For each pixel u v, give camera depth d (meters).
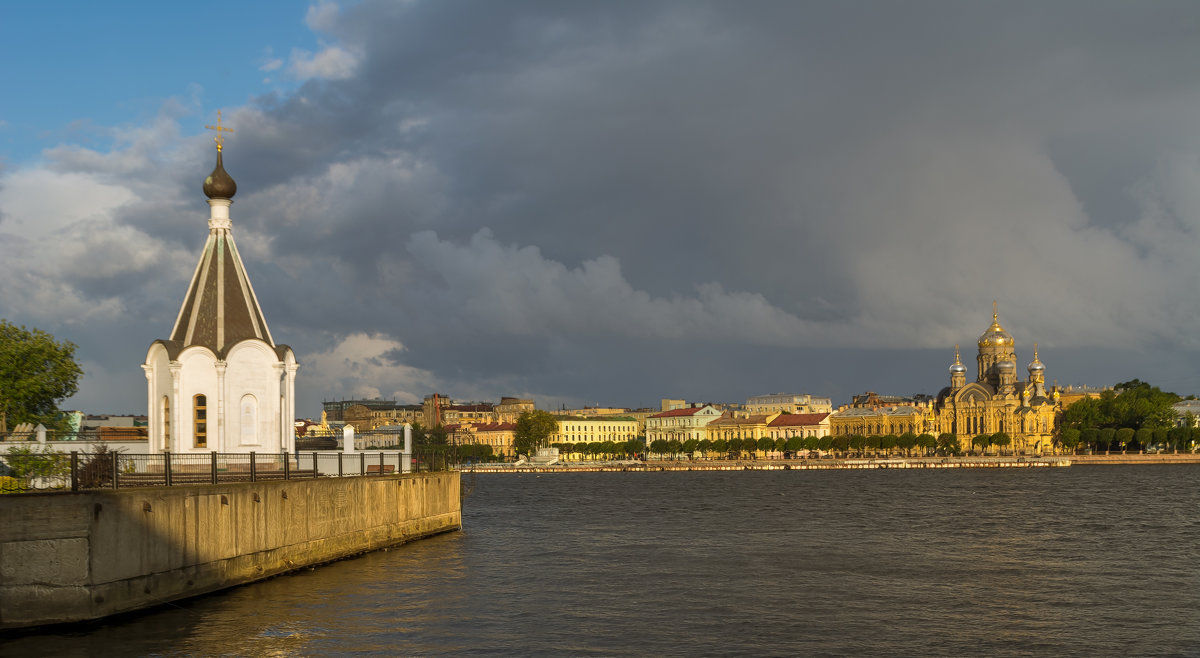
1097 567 71.69
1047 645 47.72
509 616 52.62
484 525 107.31
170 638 44.53
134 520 46.97
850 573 68.81
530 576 66.12
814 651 46.28
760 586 63.12
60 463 55.22
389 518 76.56
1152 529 100.12
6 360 70.31
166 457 51.97
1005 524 106.62
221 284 74.44
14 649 41.62
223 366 72.06
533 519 116.44
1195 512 122.19
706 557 77.19
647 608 55.53
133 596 46.94
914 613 54.66
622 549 82.44
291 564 60.62
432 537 86.12
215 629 46.53
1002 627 51.34
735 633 49.66
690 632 49.75
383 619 50.66
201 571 51.59
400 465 81.94
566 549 81.88
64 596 44.16
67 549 44.09
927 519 113.69
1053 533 96.25
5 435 74.00
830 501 149.12
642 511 130.00
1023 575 68.00
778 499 155.75
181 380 71.62
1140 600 58.59
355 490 70.12
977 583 64.56
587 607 55.56
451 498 91.44
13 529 43.22
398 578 61.91
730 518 116.69
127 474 51.44
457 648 45.69
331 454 74.19
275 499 58.69
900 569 70.69
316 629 47.91
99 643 43.16
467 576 64.19
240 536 54.97
